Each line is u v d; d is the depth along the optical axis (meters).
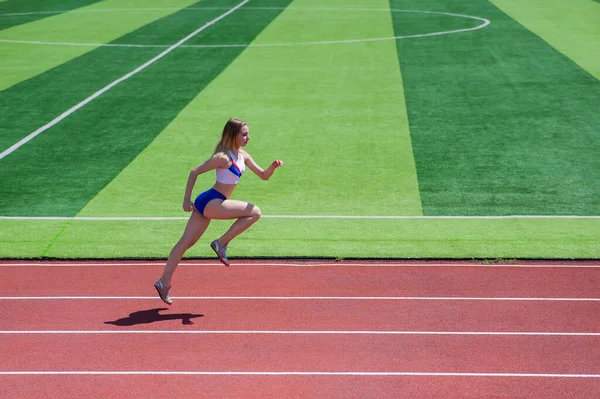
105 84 19.75
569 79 19.41
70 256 9.52
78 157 13.95
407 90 18.81
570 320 7.73
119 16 31.62
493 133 15.15
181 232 10.36
